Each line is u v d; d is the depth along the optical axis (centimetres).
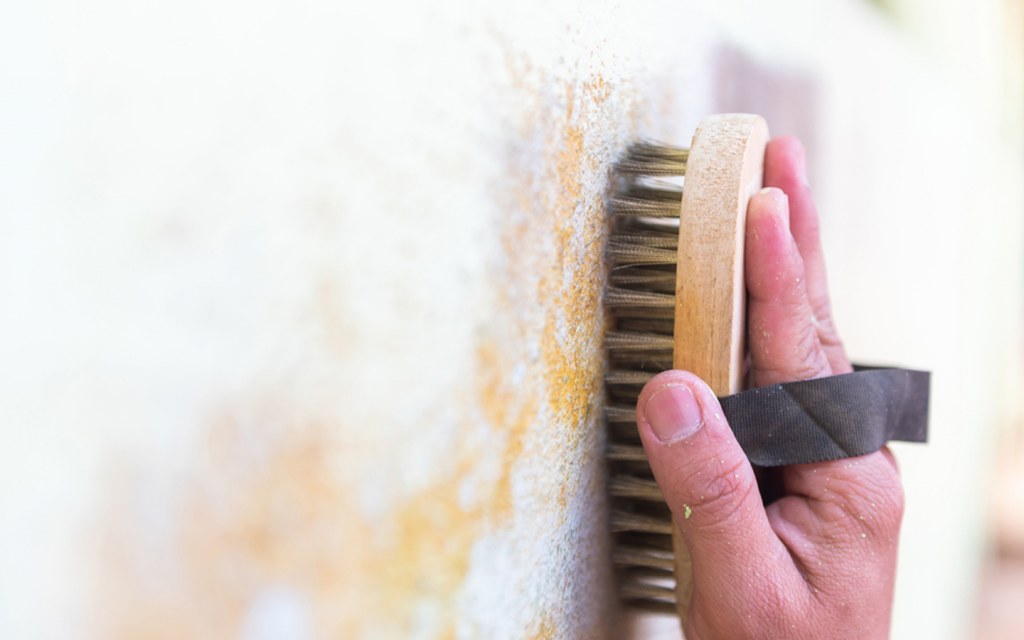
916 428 59
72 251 22
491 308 40
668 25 61
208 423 26
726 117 51
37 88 21
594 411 52
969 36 176
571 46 46
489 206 39
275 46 27
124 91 23
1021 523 251
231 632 27
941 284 166
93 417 23
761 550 47
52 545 22
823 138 101
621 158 54
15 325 21
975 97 187
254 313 27
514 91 41
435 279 36
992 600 231
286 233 28
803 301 51
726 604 48
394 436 34
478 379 39
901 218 137
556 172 45
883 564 52
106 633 23
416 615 36
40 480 22
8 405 21
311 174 29
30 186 21
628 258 51
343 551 31
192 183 25
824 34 98
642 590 59
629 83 54
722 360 47
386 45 32
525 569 44
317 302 30
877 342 128
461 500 38
